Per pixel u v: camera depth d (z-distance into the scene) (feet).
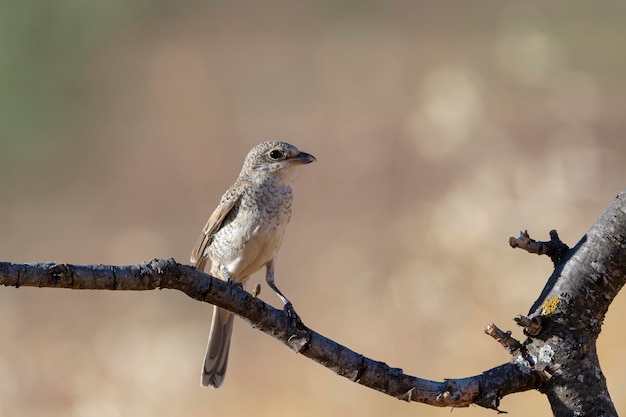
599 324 14.47
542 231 37.65
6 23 85.25
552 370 14.38
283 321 14.75
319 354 14.82
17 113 83.46
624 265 14.29
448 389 14.65
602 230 14.39
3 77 83.71
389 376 14.79
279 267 53.21
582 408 14.29
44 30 87.10
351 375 14.75
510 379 14.57
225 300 14.44
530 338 14.60
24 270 12.66
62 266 12.92
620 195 14.43
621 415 29.35
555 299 14.47
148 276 13.53
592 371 14.38
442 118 45.21
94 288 13.15
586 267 14.40
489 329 14.61
